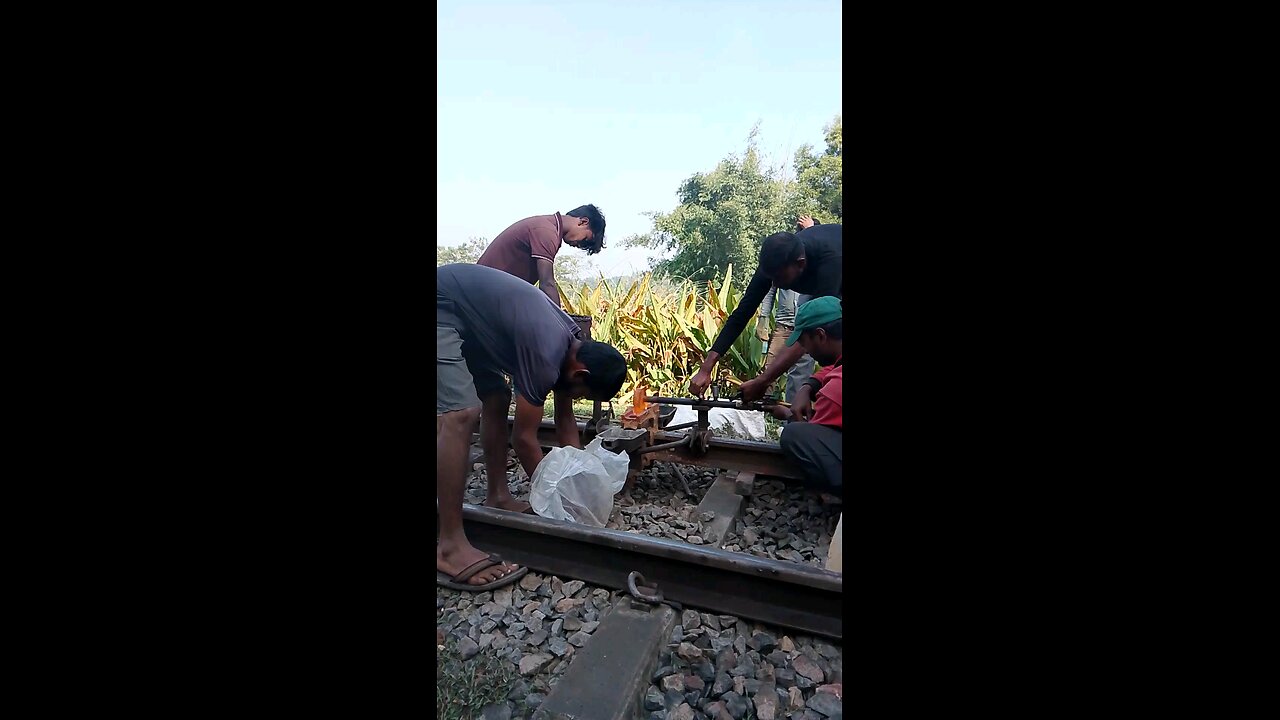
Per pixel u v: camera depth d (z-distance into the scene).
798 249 2.76
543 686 1.58
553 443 3.49
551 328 2.24
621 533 2.00
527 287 2.26
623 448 2.89
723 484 3.03
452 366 2.07
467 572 2.03
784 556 2.37
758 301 3.04
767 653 1.72
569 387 2.47
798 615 1.78
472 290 2.19
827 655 1.70
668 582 1.93
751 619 1.81
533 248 3.48
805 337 2.52
